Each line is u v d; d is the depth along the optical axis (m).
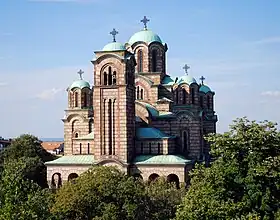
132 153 109.06
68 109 130.75
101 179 71.75
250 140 55.53
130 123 108.44
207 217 54.22
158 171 105.38
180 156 114.06
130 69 109.62
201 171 59.91
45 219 60.19
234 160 55.88
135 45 128.75
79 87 131.38
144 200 73.69
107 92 108.19
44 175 125.19
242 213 52.94
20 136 139.75
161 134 112.06
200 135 120.44
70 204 68.50
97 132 108.38
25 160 122.69
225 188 55.41
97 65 109.00
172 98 125.94
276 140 55.88
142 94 125.81
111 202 70.25
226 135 57.03
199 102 136.12
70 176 110.38
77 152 115.81
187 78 125.69
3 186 62.53
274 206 53.09
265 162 53.16
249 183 53.28
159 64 128.75
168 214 77.12
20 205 57.84
